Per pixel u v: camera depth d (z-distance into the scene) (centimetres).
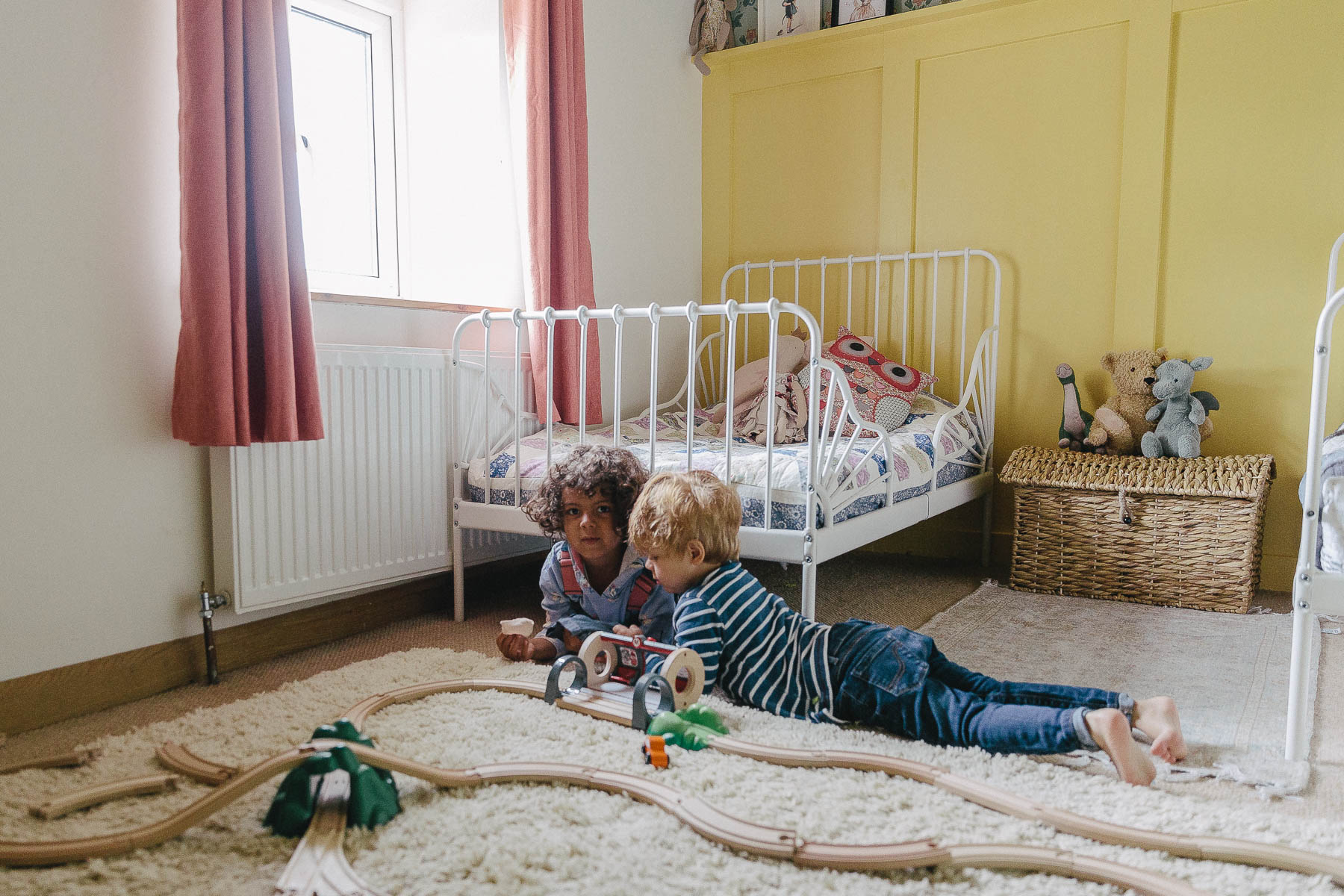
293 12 212
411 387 197
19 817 100
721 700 138
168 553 158
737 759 114
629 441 221
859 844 92
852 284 288
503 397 220
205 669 163
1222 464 215
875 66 279
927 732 122
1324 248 222
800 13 290
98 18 145
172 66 156
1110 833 93
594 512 152
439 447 206
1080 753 123
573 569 157
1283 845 91
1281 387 229
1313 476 119
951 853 88
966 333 271
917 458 208
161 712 146
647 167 283
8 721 136
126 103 149
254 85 155
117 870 88
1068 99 252
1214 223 234
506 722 126
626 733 122
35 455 139
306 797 94
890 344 283
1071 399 243
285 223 161
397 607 205
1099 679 158
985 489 258
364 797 95
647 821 97
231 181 152
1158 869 88
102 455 148
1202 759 121
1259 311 230
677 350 302
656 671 135
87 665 147
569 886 84
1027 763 114
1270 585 232
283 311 158
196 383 150
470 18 227
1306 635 119
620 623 157
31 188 138
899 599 224
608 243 267
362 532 187
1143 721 120
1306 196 223
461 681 141
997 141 263
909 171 275
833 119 289
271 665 171
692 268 307
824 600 223
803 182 296
